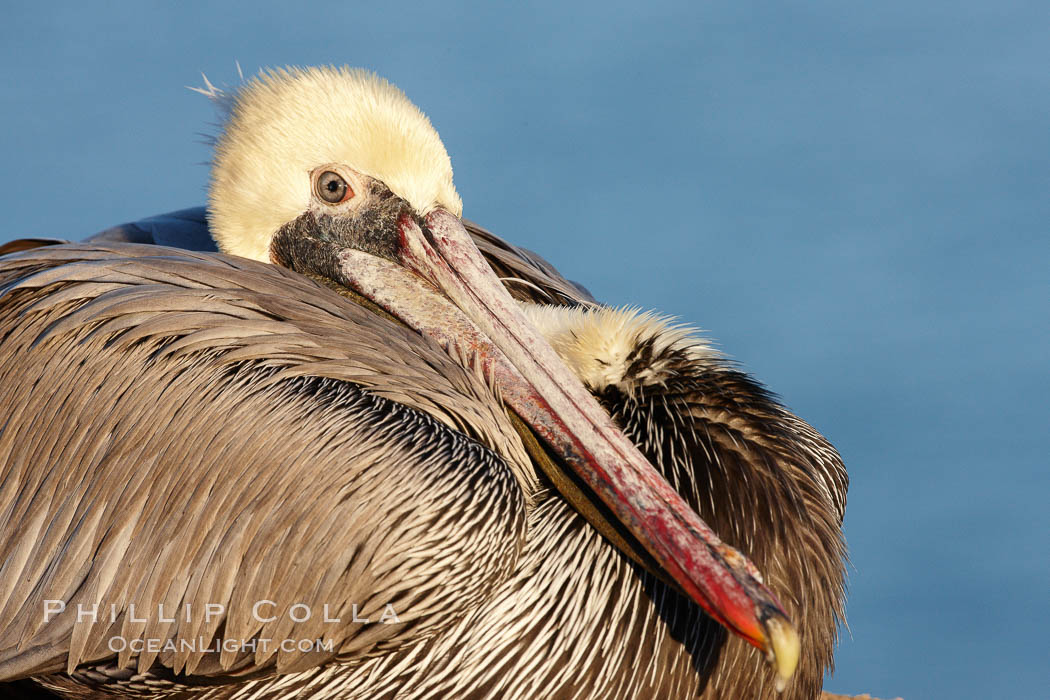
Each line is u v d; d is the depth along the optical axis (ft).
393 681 26.96
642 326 30.96
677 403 29.63
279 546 25.82
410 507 25.77
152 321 27.81
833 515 30.53
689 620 27.66
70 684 27.30
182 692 27.17
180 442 26.78
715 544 26.16
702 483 28.55
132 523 26.53
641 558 27.02
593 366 30.53
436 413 27.78
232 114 35.29
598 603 27.58
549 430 29.07
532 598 27.32
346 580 25.61
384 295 32.35
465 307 31.63
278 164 33.45
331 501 25.88
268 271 30.37
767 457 29.22
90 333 28.17
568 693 27.45
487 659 27.04
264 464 26.30
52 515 27.07
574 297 37.40
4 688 29.43
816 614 28.94
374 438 26.40
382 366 28.04
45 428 27.73
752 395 30.32
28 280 29.30
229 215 34.37
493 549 26.13
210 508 26.25
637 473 27.53
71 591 26.48
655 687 27.66
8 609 26.86
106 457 26.96
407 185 32.73
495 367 30.45
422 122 33.53
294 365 27.68
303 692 27.09
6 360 28.76
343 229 33.12
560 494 28.86
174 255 30.19
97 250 30.42
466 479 26.25
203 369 27.40
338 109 33.24
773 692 28.35
